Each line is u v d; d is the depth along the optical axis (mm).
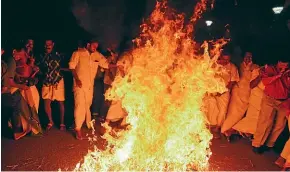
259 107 7430
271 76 6668
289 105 6348
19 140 7215
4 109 7348
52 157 6426
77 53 7379
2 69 6906
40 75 7844
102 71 8508
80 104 7355
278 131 6957
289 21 10984
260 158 6742
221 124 7828
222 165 6312
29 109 7430
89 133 7758
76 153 6633
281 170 6238
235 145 7383
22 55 7293
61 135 7617
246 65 7695
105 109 8727
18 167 5957
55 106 9516
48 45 7805
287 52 6973
